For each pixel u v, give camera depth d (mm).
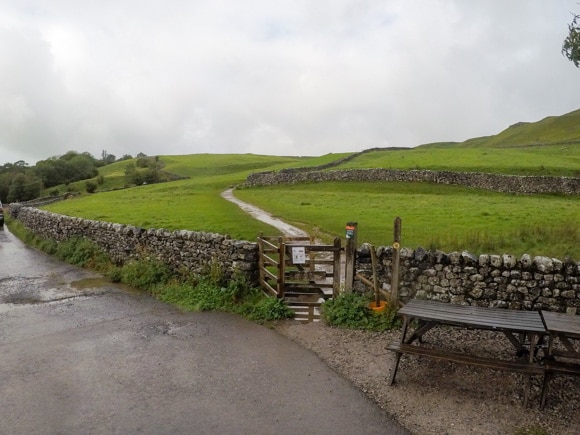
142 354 8773
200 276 13203
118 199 43906
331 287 11008
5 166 137750
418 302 7898
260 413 6516
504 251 12172
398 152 73812
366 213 25172
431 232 17844
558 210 24219
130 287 14367
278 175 49531
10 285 15211
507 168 45594
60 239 22641
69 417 6551
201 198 40000
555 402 6492
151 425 6293
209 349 8898
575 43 12797
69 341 9617
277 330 9797
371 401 6734
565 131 108188
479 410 6359
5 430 6234
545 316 6855
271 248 12789
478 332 8961
